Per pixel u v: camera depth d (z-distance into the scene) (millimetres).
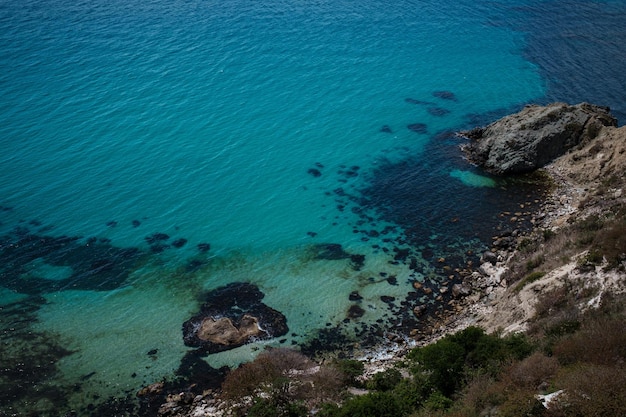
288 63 83625
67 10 95438
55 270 46688
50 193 55781
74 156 61219
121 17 94375
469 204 55125
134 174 59188
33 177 57781
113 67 79062
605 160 55281
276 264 48000
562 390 22906
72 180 57750
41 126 65688
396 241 50438
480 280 44812
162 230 51875
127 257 48406
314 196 57031
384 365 36719
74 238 50344
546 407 22312
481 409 25469
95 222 52438
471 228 51625
